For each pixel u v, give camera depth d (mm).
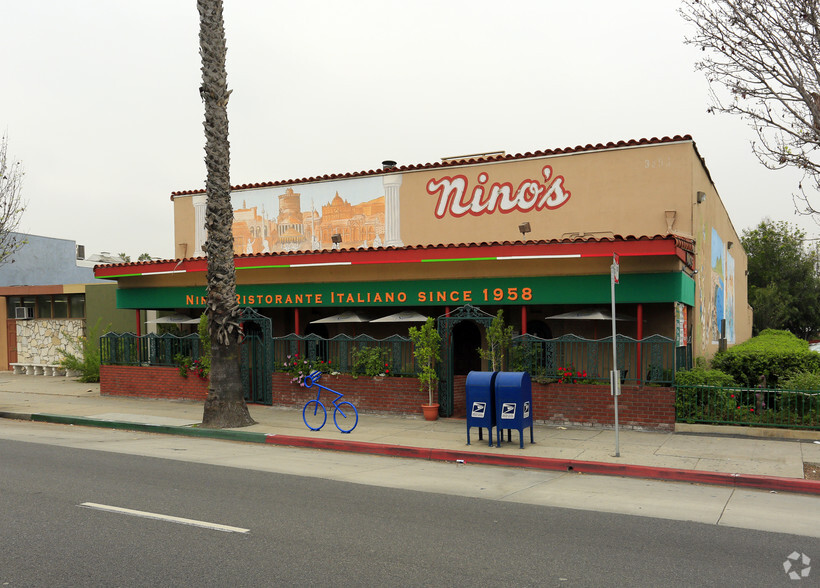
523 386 12211
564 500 8742
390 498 8656
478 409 12422
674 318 15156
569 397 14523
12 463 10836
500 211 18719
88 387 23219
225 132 15109
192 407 18250
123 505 8000
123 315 25672
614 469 10625
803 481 9398
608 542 6746
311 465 11141
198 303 20234
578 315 15711
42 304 27984
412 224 20078
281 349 19844
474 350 19469
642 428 13844
